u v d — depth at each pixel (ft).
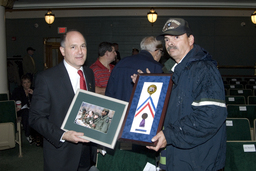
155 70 7.38
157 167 5.88
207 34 35.40
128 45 35.37
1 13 18.81
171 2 26.45
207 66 4.12
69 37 5.31
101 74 10.28
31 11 35.68
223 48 35.58
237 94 17.03
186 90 4.23
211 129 3.84
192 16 35.06
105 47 10.35
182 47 4.49
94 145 5.99
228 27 35.40
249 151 6.43
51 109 5.25
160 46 7.66
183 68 4.33
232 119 8.61
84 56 5.46
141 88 4.63
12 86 32.17
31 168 10.54
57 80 5.27
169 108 4.46
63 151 5.25
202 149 4.18
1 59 18.81
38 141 13.42
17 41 36.32
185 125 3.93
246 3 26.40
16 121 11.85
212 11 34.63
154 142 3.94
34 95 5.22
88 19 35.50
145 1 26.55
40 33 36.01
